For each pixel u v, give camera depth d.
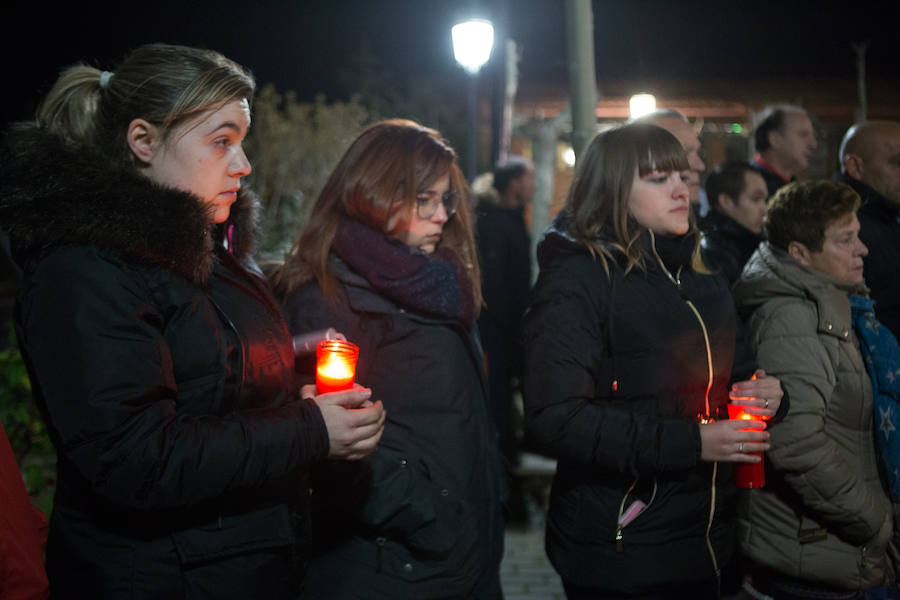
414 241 2.34
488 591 2.26
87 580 1.67
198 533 1.71
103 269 1.60
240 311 1.84
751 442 2.15
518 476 5.76
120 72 1.76
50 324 1.57
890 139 3.24
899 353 2.73
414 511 2.12
